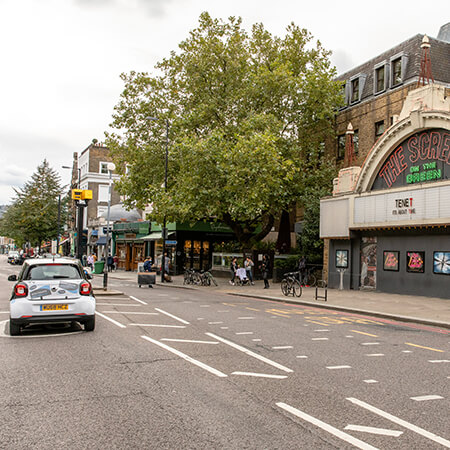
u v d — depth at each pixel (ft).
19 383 19.40
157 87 97.40
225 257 108.47
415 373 22.11
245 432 14.16
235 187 76.43
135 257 149.48
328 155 96.84
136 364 22.76
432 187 58.18
